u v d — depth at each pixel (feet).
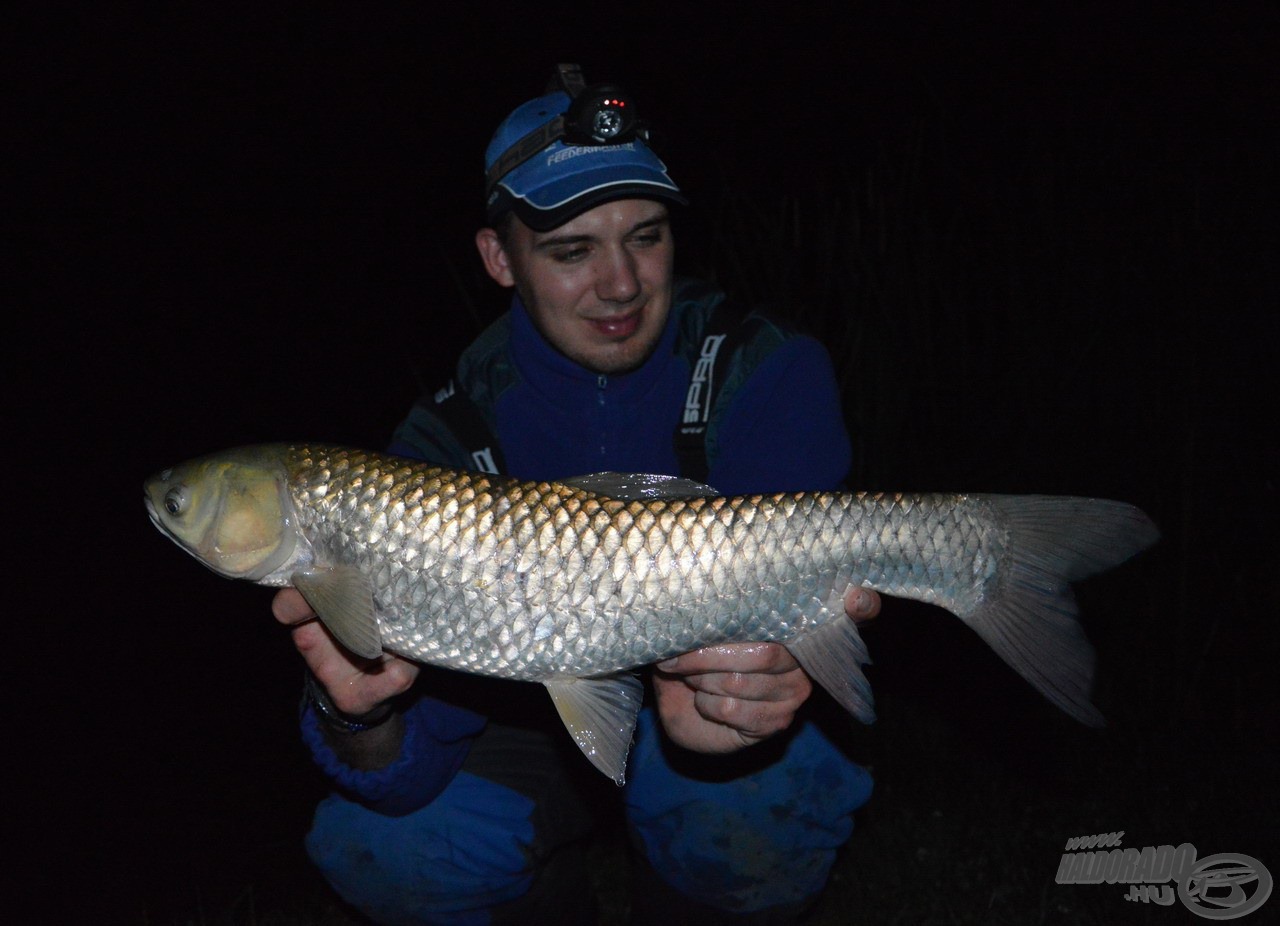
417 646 2.68
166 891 4.02
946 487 5.66
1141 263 5.90
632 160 3.08
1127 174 6.19
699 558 2.61
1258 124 6.34
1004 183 6.43
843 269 5.93
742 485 3.16
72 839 4.37
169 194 13.55
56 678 5.76
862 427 5.59
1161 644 5.01
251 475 2.68
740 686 2.69
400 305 10.87
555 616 2.62
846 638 2.67
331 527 2.66
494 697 3.44
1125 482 5.45
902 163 6.62
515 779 3.45
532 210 3.02
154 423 9.05
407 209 13.00
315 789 4.69
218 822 4.47
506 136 3.24
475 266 6.08
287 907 3.92
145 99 15.02
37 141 14.11
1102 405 5.72
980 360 5.96
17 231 12.66
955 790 4.35
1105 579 5.21
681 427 3.22
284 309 11.07
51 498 7.93
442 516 2.63
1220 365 5.62
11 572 6.93
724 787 3.26
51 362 10.23
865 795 3.34
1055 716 4.75
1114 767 4.41
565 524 2.63
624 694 2.70
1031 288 6.06
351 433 8.67
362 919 3.81
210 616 6.41
